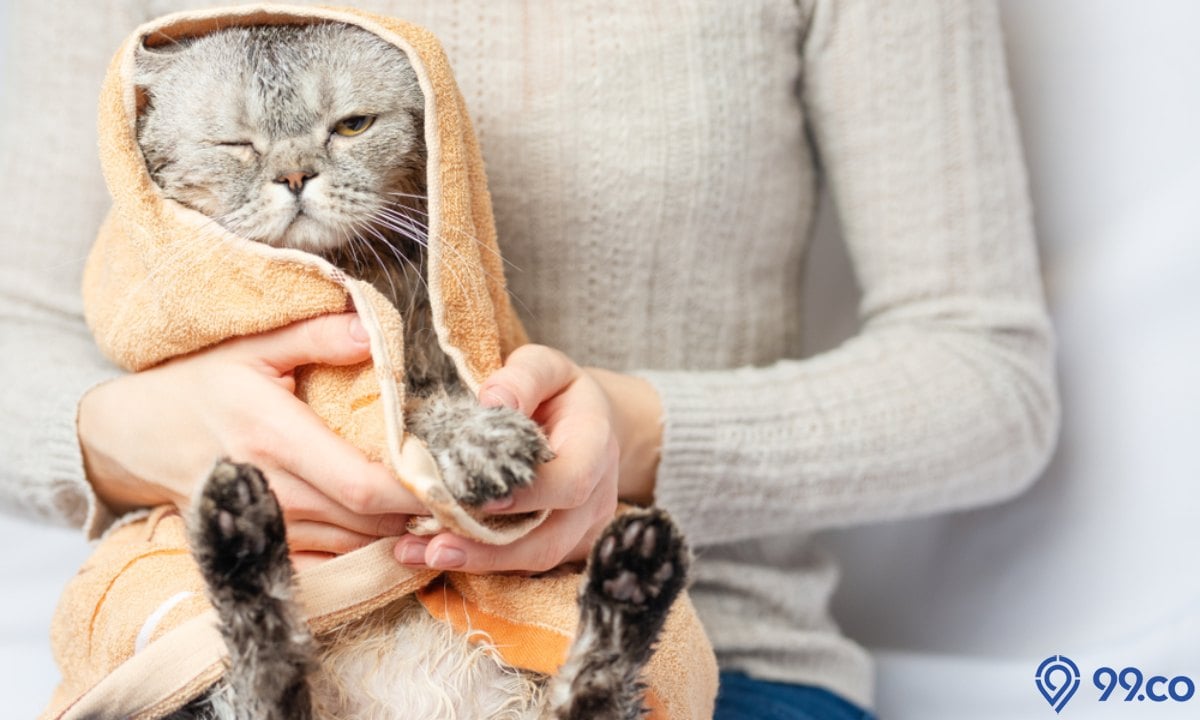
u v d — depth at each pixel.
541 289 0.77
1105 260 0.88
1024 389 0.80
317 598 0.61
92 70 0.79
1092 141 0.88
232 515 0.59
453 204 0.64
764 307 0.81
